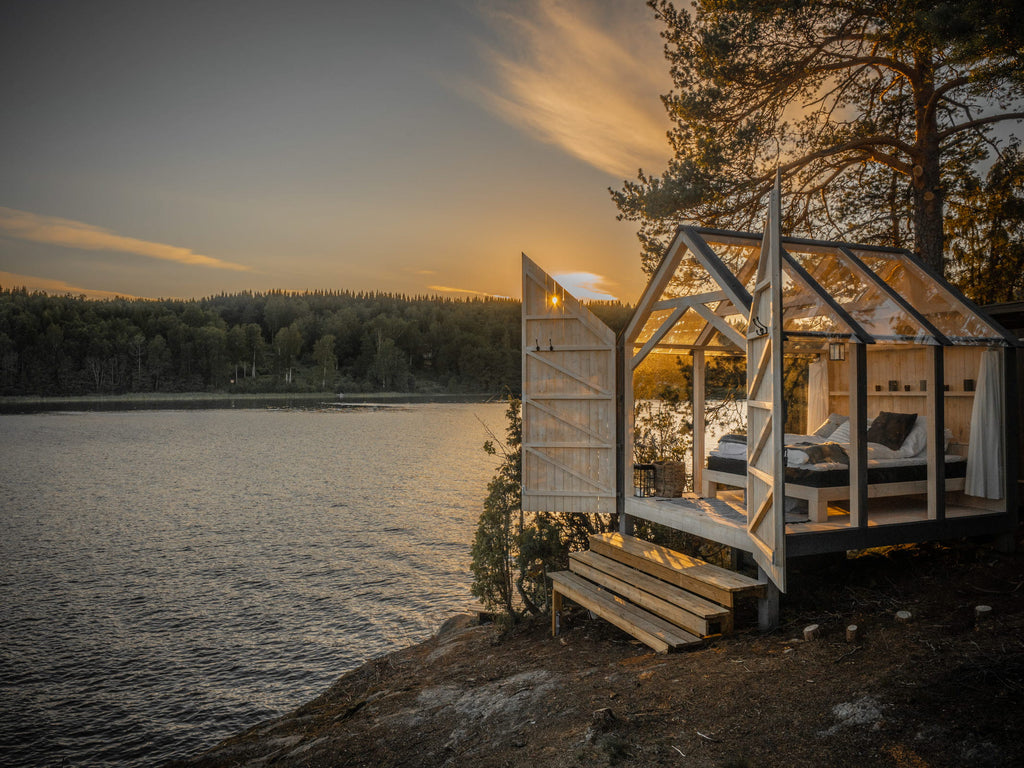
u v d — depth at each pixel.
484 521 8.56
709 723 3.75
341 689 8.45
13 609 13.30
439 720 5.20
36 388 129.25
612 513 8.41
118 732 8.29
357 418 81.94
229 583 15.03
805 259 6.93
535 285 8.27
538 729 4.29
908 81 11.66
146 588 14.69
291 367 164.00
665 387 10.40
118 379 137.25
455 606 13.21
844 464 6.20
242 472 35.09
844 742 3.31
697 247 6.40
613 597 6.34
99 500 26.78
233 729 8.27
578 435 8.12
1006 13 6.14
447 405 114.44
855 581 6.06
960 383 7.06
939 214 10.53
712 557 8.33
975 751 3.02
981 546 6.55
